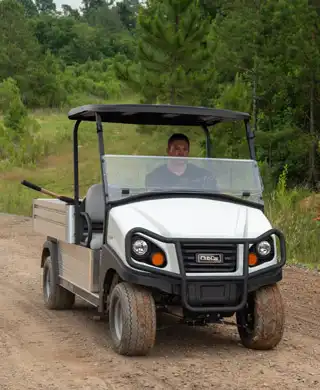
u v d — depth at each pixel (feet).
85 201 24.53
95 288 22.15
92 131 119.96
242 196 22.45
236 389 16.98
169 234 19.52
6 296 30.32
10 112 129.80
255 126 66.64
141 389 17.02
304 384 17.48
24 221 65.36
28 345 21.63
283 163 68.13
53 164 107.96
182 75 70.33
